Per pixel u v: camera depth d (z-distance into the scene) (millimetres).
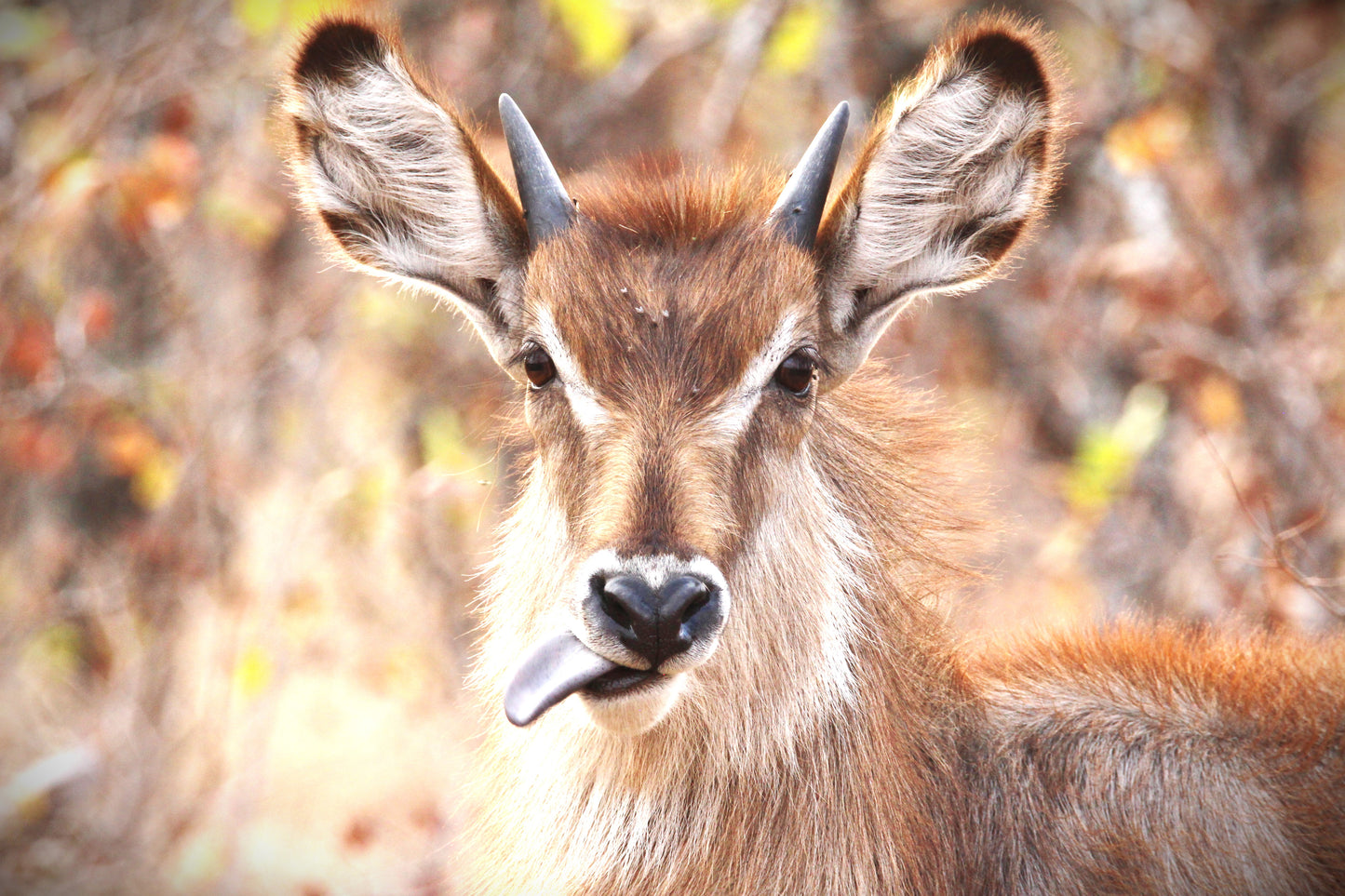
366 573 13422
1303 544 10742
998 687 7977
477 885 8117
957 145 7586
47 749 13109
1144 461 12836
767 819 7254
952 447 8312
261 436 14039
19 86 13398
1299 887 7277
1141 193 13539
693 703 7117
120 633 13078
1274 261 13609
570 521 7023
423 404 13766
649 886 7324
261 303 13984
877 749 7332
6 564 13773
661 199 7395
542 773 7551
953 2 14430
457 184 7676
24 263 12758
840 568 7539
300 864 11984
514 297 7688
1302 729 7590
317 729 13594
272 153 13711
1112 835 7371
